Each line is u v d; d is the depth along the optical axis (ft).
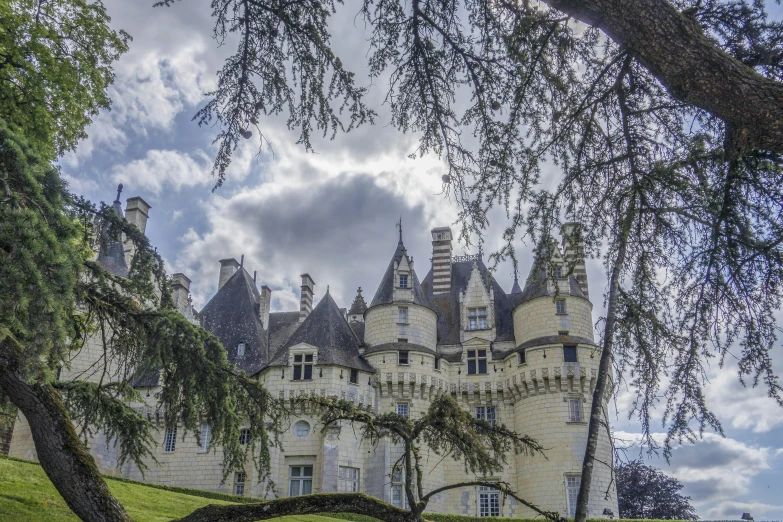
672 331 36.14
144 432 54.95
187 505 84.38
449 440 41.75
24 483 71.77
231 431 49.88
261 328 155.63
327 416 43.75
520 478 134.10
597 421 37.22
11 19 57.67
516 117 36.76
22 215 32.73
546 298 141.38
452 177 38.04
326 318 146.00
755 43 31.22
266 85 38.27
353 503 37.17
